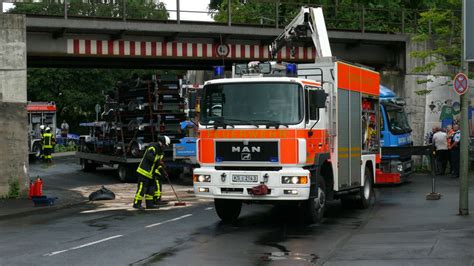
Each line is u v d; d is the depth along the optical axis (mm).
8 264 9578
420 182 23156
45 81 55219
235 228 13070
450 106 28969
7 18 18703
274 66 13648
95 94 57094
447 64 27984
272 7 38844
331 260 9258
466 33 13477
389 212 14938
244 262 9453
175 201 18453
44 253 10469
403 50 29500
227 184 12742
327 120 13867
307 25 17156
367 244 10523
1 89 18719
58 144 47344
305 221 13414
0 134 18750
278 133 12562
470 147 27219
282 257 9805
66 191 21688
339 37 27766
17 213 15914
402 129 22922
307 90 12859
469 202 16125
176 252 10344
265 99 12766
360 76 16031
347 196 15773
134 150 24719
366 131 16641
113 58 25203
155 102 24391
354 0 38906
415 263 8852
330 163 14078
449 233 11195
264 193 12445
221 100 13047
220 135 12961
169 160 24203
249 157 12719
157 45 24688
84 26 22375
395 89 29797
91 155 28391
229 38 25672
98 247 10961
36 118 38219
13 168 18938
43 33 22719
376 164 17781
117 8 24141
